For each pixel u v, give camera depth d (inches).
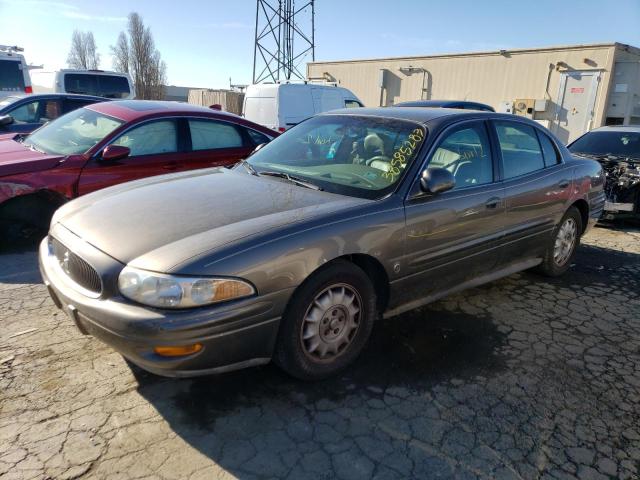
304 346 109.3
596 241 252.8
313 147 150.2
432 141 133.3
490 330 144.5
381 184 125.8
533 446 96.4
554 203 171.6
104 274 95.4
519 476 88.8
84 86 487.5
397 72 762.8
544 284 184.2
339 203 117.0
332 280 110.1
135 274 92.6
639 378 122.2
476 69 677.9
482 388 114.9
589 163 196.2
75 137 215.8
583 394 114.3
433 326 145.4
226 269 93.7
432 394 111.8
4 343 125.6
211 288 92.2
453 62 699.4
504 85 655.8
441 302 163.2
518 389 115.2
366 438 96.9
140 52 1631.4
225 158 232.5
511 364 126.1
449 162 136.8
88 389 108.4
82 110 237.8
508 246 156.9
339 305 113.2
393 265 121.6
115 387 109.6
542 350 134.1
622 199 270.8
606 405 110.5
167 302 90.4
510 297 170.1
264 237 99.7
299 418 102.0
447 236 133.3
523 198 156.6
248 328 97.3
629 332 147.1
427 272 131.7
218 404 105.3
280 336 105.4
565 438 99.0
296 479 86.1
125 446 92.2
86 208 121.6
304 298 105.4
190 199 120.3
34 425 96.6
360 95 817.5
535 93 629.0
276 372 117.8
